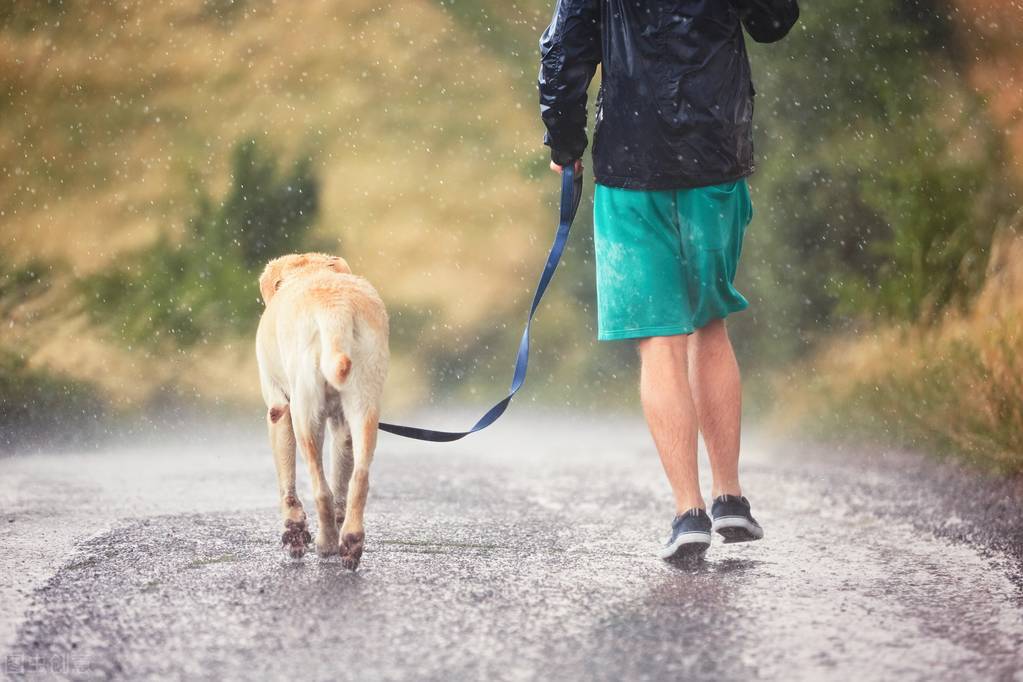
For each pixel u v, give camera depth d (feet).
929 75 61.46
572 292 79.77
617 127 21.94
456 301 82.23
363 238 84.38
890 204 50.98
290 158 84.12
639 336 22.06
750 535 22.38
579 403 70.49
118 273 71.61
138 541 24.20
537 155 89.81
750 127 22.50
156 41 88.69
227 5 91.45
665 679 15.07
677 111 21.52
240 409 59.21
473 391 74.38
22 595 19.65
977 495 29.37
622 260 22.08
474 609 18.47
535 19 95.86
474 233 86.07
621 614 18.12
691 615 18.03
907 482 32.48
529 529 26.04
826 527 26.13
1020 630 17.19
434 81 92.94
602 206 22.41
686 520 21.52
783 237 63.87
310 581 20.40
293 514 22.77
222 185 80.53
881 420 41.91
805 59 65.36
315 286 22.50
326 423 23.97
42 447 46.11
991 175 48.44
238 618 18.04
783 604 18.67
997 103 52.60
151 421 54.70
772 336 61.93
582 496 32.53
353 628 17.46
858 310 53.36
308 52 92.17
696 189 21.90
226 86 88.53
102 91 85.92
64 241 74.74
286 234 79.82
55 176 79.87
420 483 35.35
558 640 16.78
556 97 22.36
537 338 77.97
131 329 65.82
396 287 83.20
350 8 94.17
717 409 22.62
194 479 35.60
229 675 15.40
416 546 23.76
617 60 21.76
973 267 43.70
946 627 17.34
